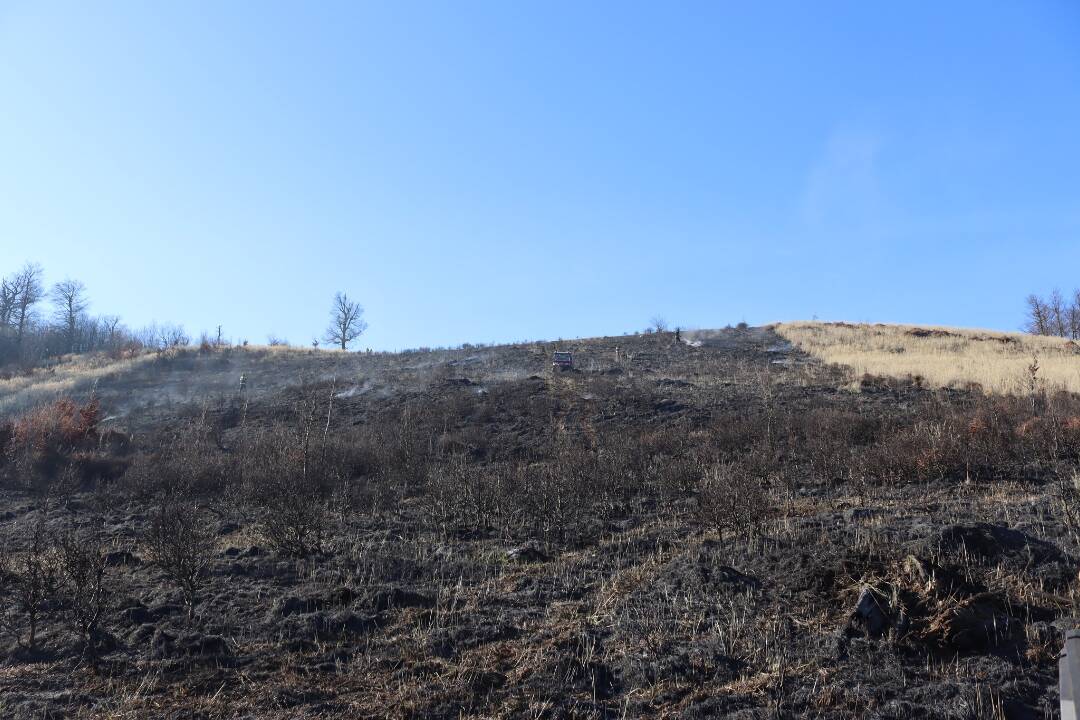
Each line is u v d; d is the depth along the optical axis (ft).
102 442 65.51
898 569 24.43
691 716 18.74
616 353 118.62
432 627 24.45
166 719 18.88
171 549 27.94
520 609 26.37
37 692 20.38
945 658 20.84
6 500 48.37
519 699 19.86
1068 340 140.46
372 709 19.36
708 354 120.37
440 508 41.34
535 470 49.37
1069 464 44.27
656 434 60.95
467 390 86.69
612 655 22.12
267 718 18.90
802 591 25.20
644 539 34.65
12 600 27.14
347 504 42.98
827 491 43.09
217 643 23.06
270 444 61.16
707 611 24.49
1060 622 21.89
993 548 26.07
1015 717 18.03
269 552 33.63
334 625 24.48
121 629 24.68
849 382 88.28
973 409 63.05
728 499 34.30
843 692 19.40
